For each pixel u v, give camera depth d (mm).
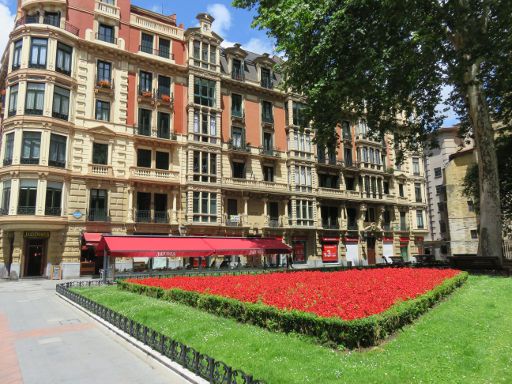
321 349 6812
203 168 35250
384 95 20281
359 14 18219
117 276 23781
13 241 28531
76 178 29484
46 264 28938
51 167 28047
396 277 13742
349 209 45625
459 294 12055
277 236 38938
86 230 29359
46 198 27844
